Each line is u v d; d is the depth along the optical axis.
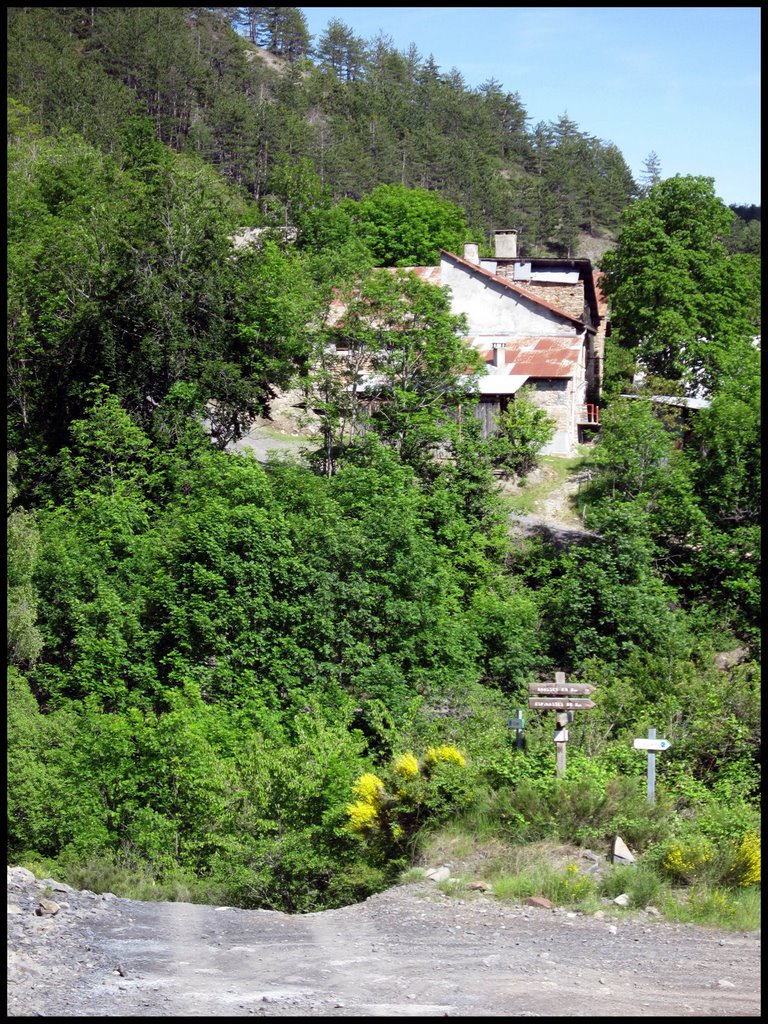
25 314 47.00
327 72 148.50
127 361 43.47
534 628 34.94
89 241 48.28
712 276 57.06
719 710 23.19
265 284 46.81
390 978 10.23
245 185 107.88
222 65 127.44
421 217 82.06
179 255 45.78
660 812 16.06
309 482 35.53
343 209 81.19
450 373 44.06
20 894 12.65
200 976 10.15
